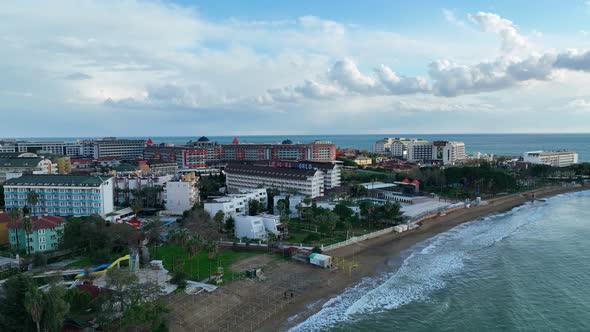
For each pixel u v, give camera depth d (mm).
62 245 122312
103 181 173875
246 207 180500
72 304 82562
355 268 118688
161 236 142875
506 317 89188
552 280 110938
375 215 166250
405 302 96875
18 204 173750
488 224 179500
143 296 81062
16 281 73625
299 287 103625
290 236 147125
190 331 81000
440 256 131375
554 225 177000
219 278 105000
